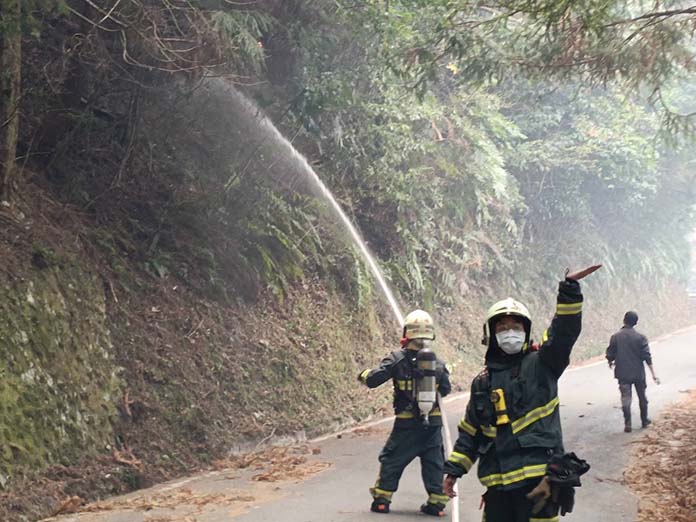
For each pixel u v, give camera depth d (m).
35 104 11.32
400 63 13.88
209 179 13.57
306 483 8.73
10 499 7.33
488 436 4.70
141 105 12.13
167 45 10.62
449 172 18.62
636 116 25.62
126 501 8.01
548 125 24.95
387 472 7.50
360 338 15.53
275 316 13.50
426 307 19.41
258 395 11.62
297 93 14.14
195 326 11.53
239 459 10.02
